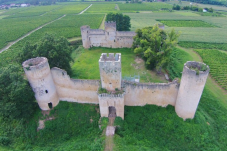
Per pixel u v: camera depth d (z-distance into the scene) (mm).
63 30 104312
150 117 33281
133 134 30781
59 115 34688
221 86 45500
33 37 91562
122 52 62906
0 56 66875
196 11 157000
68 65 45281
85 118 34156
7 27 119250
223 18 125625
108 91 30125
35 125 33281
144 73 48562
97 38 65812
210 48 71875
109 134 28797
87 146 27875
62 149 28531
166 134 30688
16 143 31234
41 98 33312
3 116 34219
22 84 29750
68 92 36125
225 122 33844
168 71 49844
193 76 26625
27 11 197375
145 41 47844
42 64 30312
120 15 82812
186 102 29781
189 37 85312
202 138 29562
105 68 28016
